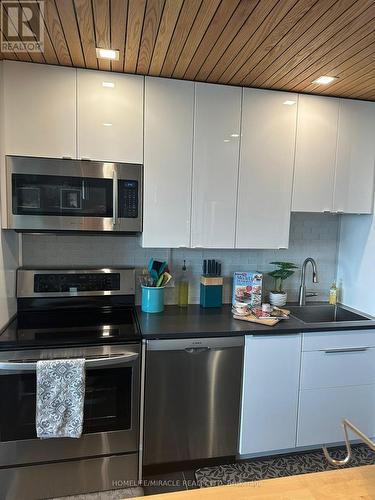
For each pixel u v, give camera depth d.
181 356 1.96
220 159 2.20
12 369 1.67
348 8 1.33
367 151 2.44
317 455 2.26
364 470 1.00
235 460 2.18
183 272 2.57
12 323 2.02
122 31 1.55
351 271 2.69
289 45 1.65
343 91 2.26
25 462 1.78
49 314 2.21
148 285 2.36
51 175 1.96
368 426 2.31
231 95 2.18
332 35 1.54
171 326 2.06
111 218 2.06
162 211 2.15
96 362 1.76
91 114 1.99
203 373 2.00
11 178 1.90
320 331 2.16
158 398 1.95
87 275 2.31
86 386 1.83
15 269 2.17
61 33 1.57
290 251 2.77
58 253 2.35
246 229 2.28
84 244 2.38
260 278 2.51
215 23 1.46
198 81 2.12
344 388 2.24
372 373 2.28
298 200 2.35
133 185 2.09
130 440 1.92
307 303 2.78
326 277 2.86
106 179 2.04
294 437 2.19
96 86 1.98
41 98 1.92
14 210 1.91
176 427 2.00
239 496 0.88
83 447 1.85
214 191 2.21
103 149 2.02
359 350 2.25
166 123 2.10
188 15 1.40
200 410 2.03
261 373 2.09
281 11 1.36
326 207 2.40
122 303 2.40
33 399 1.76
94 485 1.90
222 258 2.63
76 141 1.98
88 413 1.84
